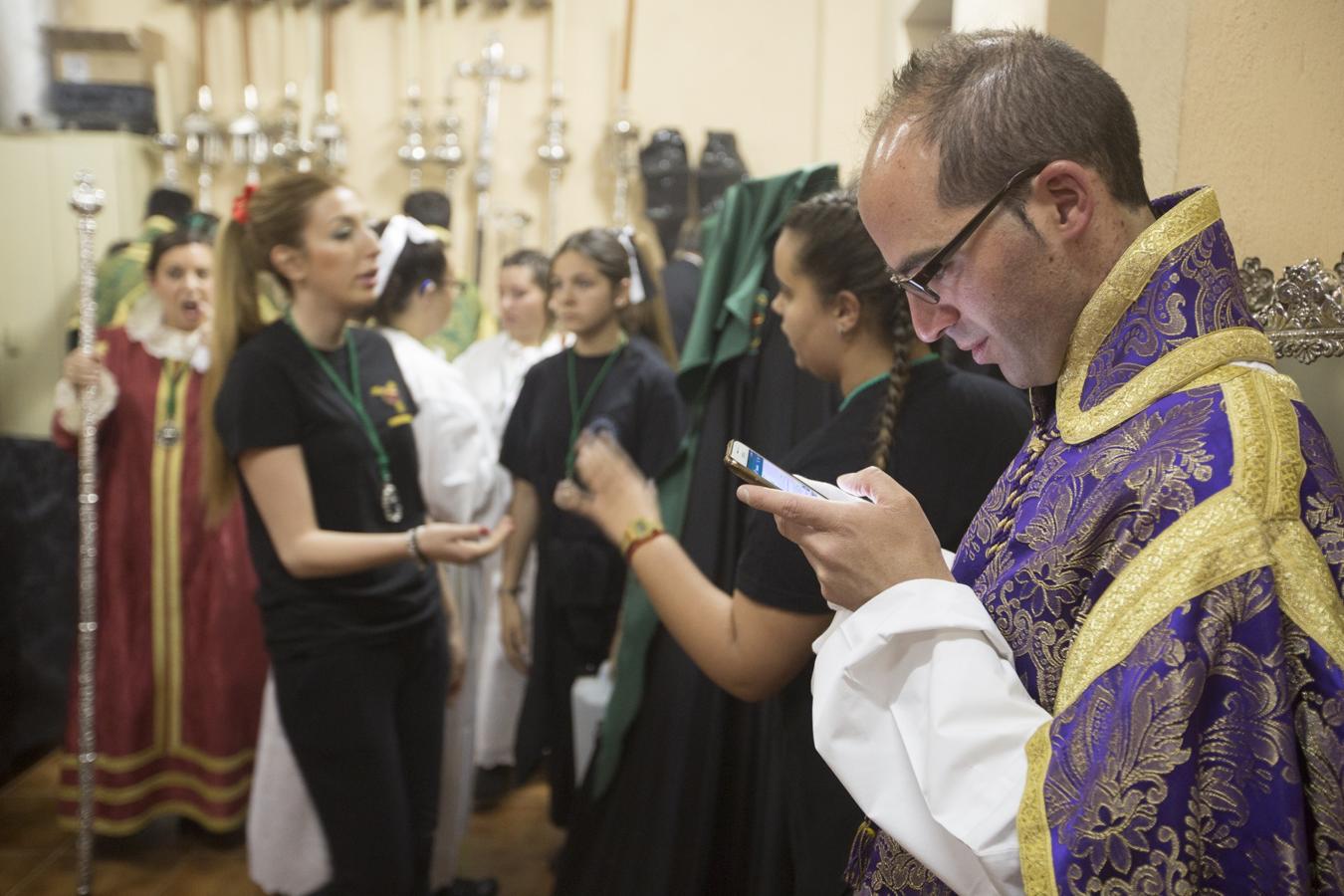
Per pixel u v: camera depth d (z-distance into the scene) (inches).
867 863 35.0
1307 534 24.7
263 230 73.1
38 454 131.0
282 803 75.4
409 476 80.0
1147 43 51.6
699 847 68.4
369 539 71.9
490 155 158.2
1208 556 24.3
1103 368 28.8
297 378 72.7
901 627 27.8
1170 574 24.5
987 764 26.1
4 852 110.0
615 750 72.7
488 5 160.4
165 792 111.7
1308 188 42.1
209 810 109.8
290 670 73.5
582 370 101.5
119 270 124.6
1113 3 55.3
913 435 47.5
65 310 140.8
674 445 97.8
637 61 161.3
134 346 110.7
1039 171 27.9
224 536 109.0
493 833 115.1
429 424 86.9
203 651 109.4
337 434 73.9
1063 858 23.7
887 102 31.0
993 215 28.2
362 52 159.9
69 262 140.9
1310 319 40.0
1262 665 23.5
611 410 98.0
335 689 73.0
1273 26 43.9
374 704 74.4
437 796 81.9
